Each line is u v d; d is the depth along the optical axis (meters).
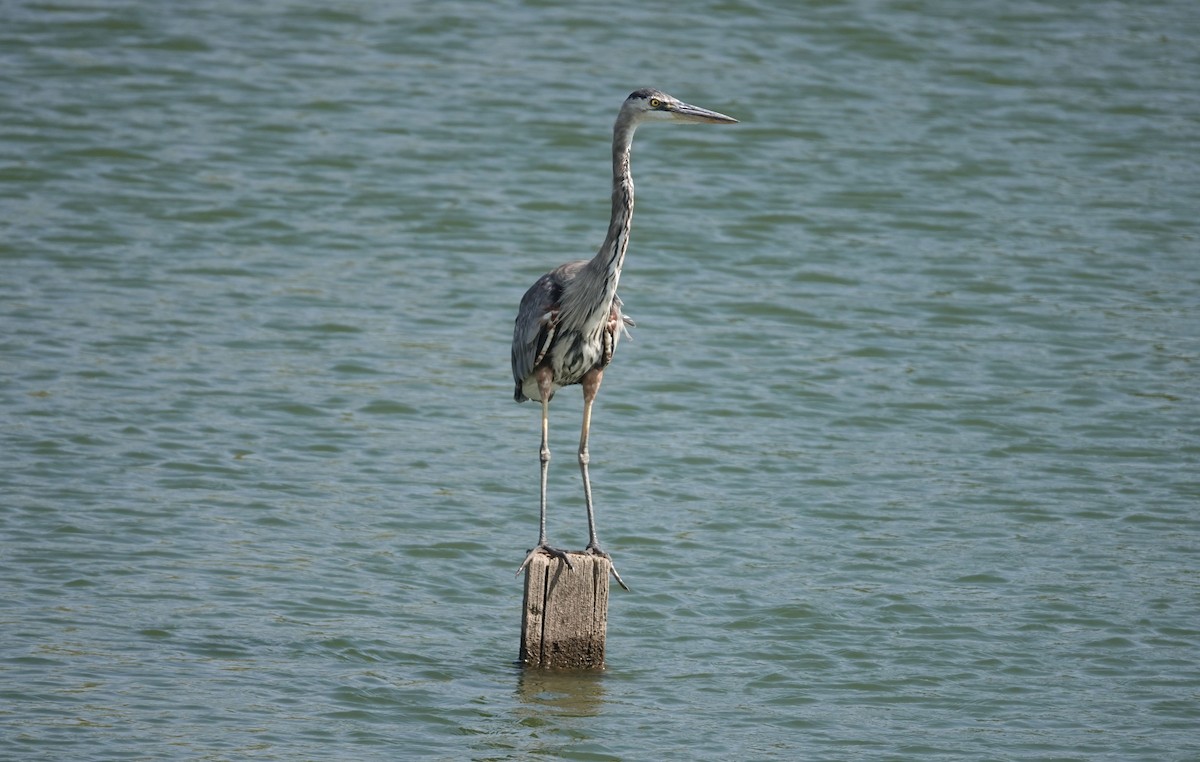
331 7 29.52
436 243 21.45
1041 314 19.97
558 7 29.81
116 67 26.41
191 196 22.22
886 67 27.75
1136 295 20.56
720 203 23.02
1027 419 17.03
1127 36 29.59
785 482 15.42
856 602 12.91
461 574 13.24
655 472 15.58
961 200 23.39
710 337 19.05
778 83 26.80
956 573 13.51
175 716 10.41
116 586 12.51
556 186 23.38
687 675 11.52
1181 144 25.45
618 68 27.19
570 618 11.22
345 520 14.15
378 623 12.20
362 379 17.42
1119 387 17.88
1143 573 13.57
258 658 11.42
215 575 12.85
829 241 22.00
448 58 27.58
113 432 15.59
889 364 18.44
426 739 10.28
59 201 21.77
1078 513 14.82
